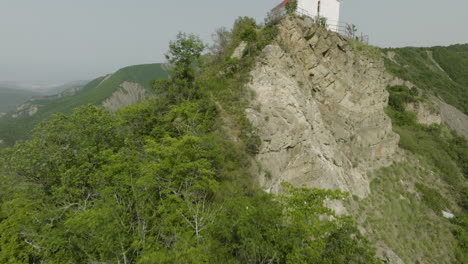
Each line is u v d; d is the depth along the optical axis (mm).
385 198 27422
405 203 28266
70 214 12273
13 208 13172
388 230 23844
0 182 15117
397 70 71812
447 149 43281
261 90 20391
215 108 18953
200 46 22438
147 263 8531
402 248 22891
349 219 11492
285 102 19953
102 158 15508
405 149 36531
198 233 10133
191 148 13188
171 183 11695
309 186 19406
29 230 11820
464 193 33344
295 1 26672
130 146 18172
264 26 26344
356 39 32719
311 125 22156
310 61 25078
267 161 17578
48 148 15891
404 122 45031
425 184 32781
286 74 22203
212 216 10609
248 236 9164
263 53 22125
